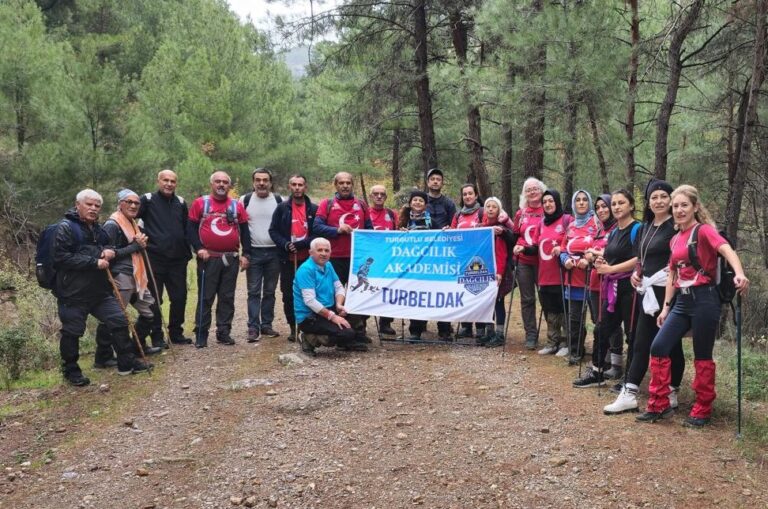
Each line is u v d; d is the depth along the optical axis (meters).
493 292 7.42
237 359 6.99
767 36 9.91
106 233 6.42
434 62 15.05
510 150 14.40
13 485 4.13
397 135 18.31
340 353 7.24
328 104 19.75
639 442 4.39
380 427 4.92
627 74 11.45
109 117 14.85
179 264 7.56
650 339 4.95
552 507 3.64
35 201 14.38
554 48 11.04
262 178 7.69
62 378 6.52
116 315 6.37
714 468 3.98
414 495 3.83
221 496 3.91
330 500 3.81
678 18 10.15
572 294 6.44
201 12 24.03
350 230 7.70
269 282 7.95
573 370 6.29
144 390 5.98
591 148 11.76
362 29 15.15
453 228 7.81
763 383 5.81
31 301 9.75
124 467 4.34
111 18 27.94
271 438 4.76
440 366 6.60
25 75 14.89
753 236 14.59
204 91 21.50
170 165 19.58
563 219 6.71
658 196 4.87
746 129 10.12
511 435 4.67
